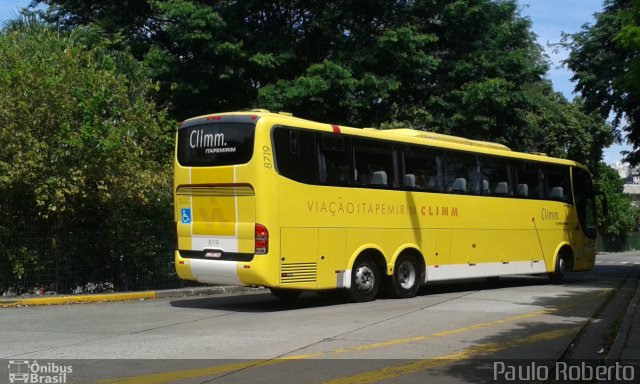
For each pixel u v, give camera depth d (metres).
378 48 19.38
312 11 20.47
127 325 10.56
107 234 15.45
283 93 18.70
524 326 10.41
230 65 19.23
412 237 14.53
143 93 16.84
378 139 13.99
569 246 19.11
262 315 11.80
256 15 20.34
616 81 10.69
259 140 11.87
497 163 16.97
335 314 11.85
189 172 12.73
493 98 20.44
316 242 12.56
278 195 11.97
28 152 13.30
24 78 13.54
